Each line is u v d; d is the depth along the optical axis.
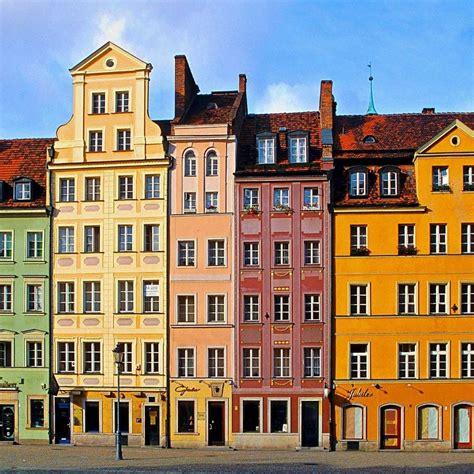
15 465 41.31
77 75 54.31
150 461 43.12
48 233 53.69
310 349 50.69
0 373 53.09
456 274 50.16
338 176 52.38
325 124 53.75
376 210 50.81
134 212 53.00
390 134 55.19
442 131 50.91
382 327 50.19
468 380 49.50
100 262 53.06
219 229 52.06
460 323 49.88
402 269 50.44
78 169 53.72
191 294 51.97
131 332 52.28
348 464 41.94
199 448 50.59
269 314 51.03
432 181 50.88
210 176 52.50
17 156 57.38
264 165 52.09
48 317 53.09
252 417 50.94
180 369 51.75
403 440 49.41
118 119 53.72
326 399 49.91
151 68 53.75
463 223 50.53
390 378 49.84
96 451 48.59
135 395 51.78
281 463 42.25
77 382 52.50
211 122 53.19
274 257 51.44
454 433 49.41
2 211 53.81
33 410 52.94
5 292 53.88
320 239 51.12
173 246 52.41
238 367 50.97
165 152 52.97
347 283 50.69
